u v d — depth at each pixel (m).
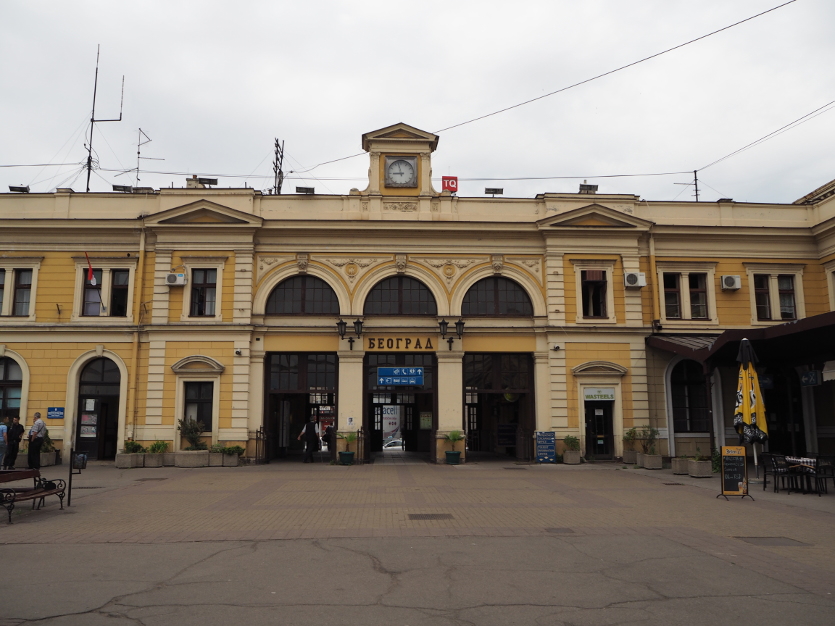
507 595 7.55
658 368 26.27
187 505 14.57
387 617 6.75
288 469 22.84
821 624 6.60
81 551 9.89
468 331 25.91
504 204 26.75
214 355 25.14
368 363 25.86
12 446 21.38
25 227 25.52
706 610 7.04
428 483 18.61
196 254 25.62
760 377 26.00
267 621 6.61
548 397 25.72
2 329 25.19
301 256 25.88
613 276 26.53
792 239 27.38
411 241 26.22
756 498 15.76
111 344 25.34
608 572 8.62
